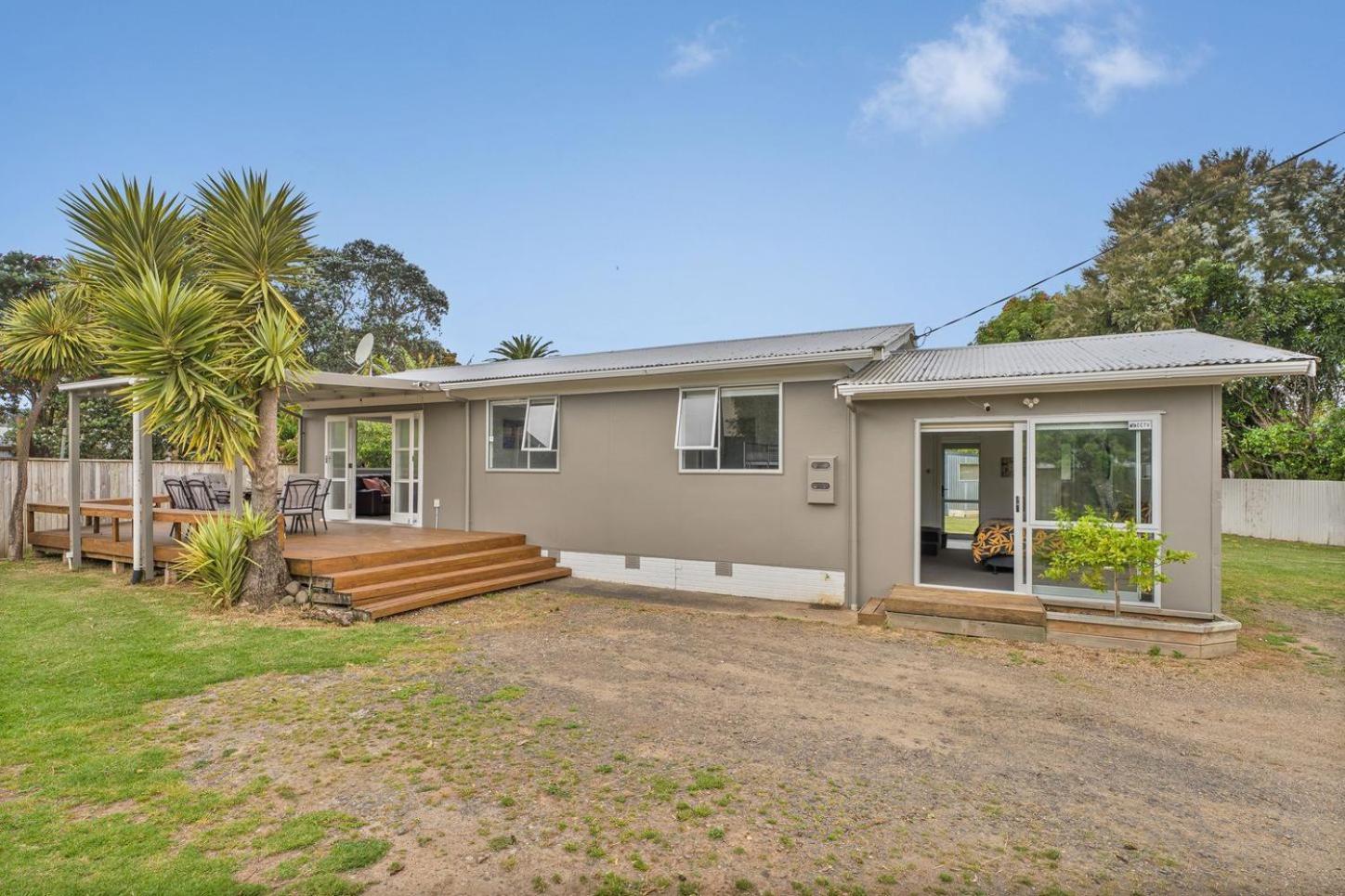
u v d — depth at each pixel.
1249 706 5.16
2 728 4.46
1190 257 20.84
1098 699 5.27
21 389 21.09
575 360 12.68
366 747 4.21
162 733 4.41
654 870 2.94
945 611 7.21
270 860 2.97
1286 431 16.97
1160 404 7.21
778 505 9.31
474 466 12.02
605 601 8.96
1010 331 25.72
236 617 7.68
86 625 7.23
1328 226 19.94
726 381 9.67
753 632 7.24
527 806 3.48
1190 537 7.07
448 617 7.91
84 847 3.04
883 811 3.48
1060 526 7.16
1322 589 9.96
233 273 7.99
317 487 11.41
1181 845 3.21
